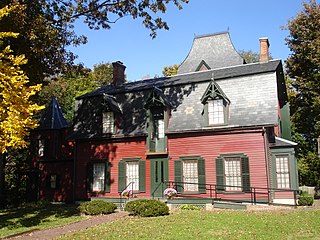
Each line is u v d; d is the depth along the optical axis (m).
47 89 51.81
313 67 33.78
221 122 23.33
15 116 13.06
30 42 18.64
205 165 23.14
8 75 13.48
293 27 34.66
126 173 25.83
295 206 19.94
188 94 25.75
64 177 31.03
